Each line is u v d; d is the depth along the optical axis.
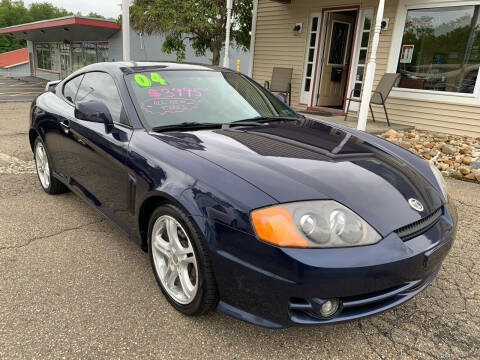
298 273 1.57
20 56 46.41
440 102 7.55
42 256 2.62
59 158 3.31
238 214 1.69
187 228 1.88
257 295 1.68
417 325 2.10
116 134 2.47
